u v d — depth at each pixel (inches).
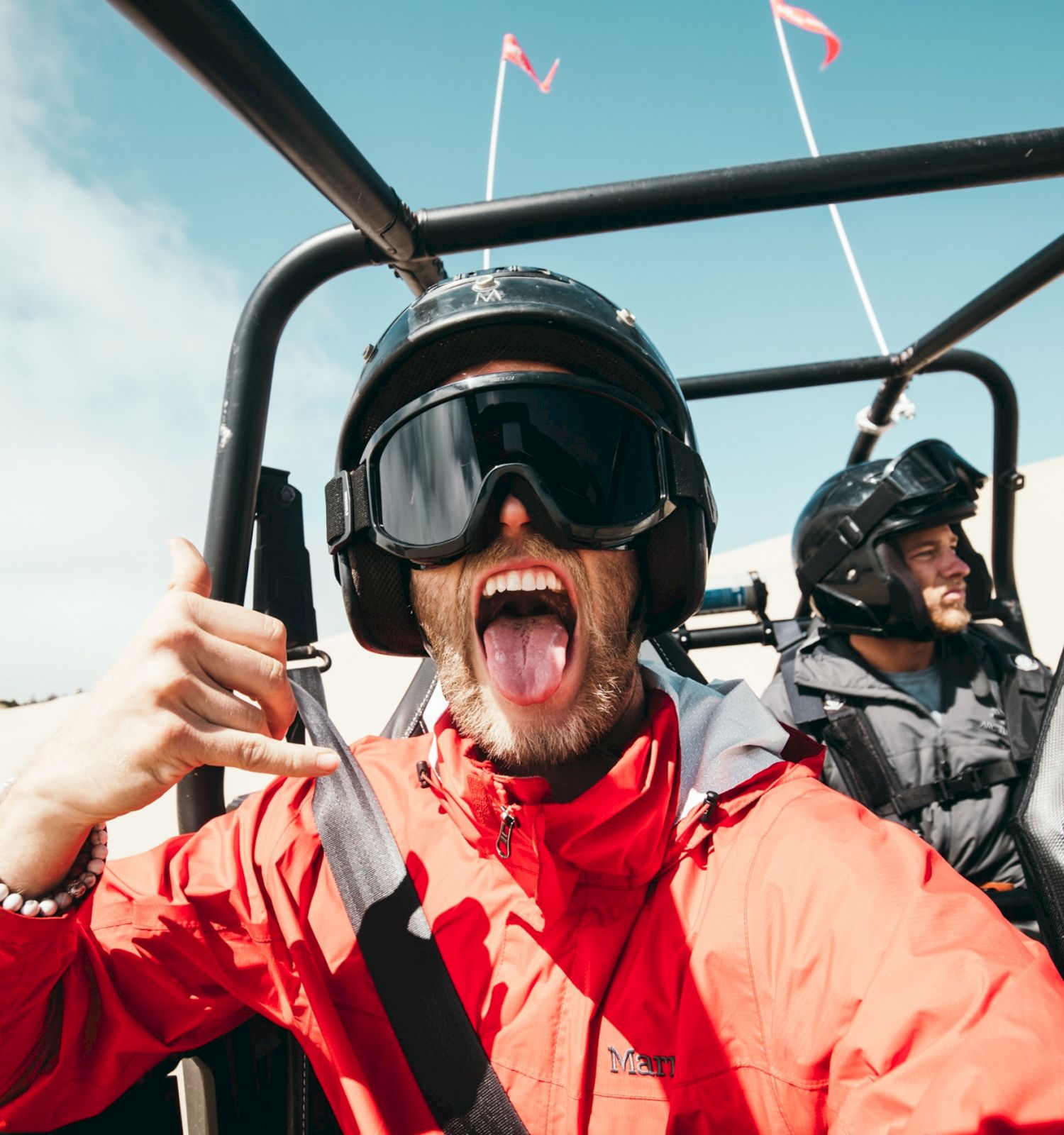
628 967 31.3
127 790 27.7
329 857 36.8
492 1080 31.0
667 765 34.1
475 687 36.4
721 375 84.5
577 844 32.2
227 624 28.9
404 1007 32.9
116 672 28.3
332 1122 41.1
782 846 31.8
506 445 35.6
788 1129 27.9
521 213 42.7
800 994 28.5
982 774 91.2
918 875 29.5
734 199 42.1
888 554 100.7
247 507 44.5
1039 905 33.8
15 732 836.0
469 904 35.0
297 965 34.8
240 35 28.8
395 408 40.3
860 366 82.4
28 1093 33.1
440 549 35.3
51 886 30.5
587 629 35.9
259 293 44.7
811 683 100.3
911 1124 23.3
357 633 44.7
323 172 35.0
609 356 39.1
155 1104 40.9
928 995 25.6
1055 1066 23.1
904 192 42.4
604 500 35.9
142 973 36.6
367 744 48.6
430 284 47.3
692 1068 29.2
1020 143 41.2
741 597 90.4
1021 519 731.4
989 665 99.5
